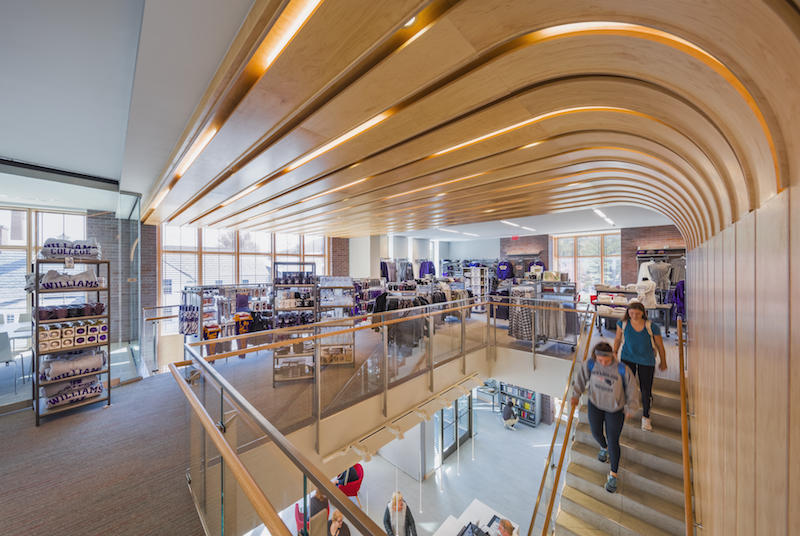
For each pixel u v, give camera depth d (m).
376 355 3.99
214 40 1.76
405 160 3.28
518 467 7.80
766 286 0.81
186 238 8.57
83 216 5.85
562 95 1.98
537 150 2.97
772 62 0.64
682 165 2.34
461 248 16.02
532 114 2.28
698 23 0.86
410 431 7.40
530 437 9.16
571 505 3.03
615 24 1.25
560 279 8.34
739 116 0.97
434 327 4.86
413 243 14.73
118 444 3.10
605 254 12.73
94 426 3.44
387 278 10.40
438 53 1.61
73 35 2.10
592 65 1.63
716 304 1.60
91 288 3.84
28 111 3.10
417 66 1.72
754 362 0.91
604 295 6.52
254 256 9.92
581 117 2.29
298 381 3.82
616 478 2.94
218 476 1.86
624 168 3.30
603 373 2.94
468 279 10.87
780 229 0.71
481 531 5.47
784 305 0.69
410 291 7.45
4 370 4.88
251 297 6.62
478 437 9.13
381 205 5.74
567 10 1.23
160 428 3.41
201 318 5.50
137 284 5.55
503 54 1.60
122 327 5.43
